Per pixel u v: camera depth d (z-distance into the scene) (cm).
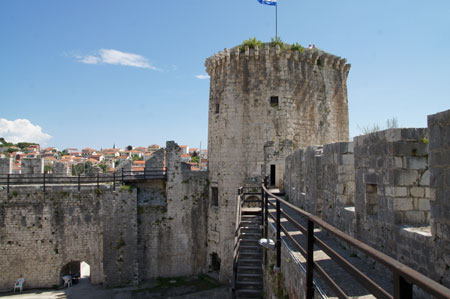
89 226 3033
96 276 3028
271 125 3130
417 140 812
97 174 3172
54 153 18450
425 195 802
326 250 593
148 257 3222
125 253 3056
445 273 619
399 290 347
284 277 1146
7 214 2920
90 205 3042
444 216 625
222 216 3145
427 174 803
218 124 3288
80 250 3011
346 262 502
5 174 2938
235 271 1511
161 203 3306
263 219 1753
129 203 3123
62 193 3000
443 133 624
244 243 1853
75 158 13912
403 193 804
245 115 3170
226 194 3142
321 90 3334
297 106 3184
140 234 3228
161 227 3269
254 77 3184
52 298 2711
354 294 706
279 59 3186
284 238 1230
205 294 2786
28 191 2955
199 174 3394
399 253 775
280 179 3055
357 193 1005
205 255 3331
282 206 2050
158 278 3212
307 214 680
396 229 787
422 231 721
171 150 3350
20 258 2922
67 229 2991
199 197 3372
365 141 951
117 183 3147
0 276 2889
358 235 997
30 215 2947
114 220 3069
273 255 1380
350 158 1168
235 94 3194
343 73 3541
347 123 3547
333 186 1236
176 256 3269
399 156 809
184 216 3319
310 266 687
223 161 3192
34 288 2927
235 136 3166
